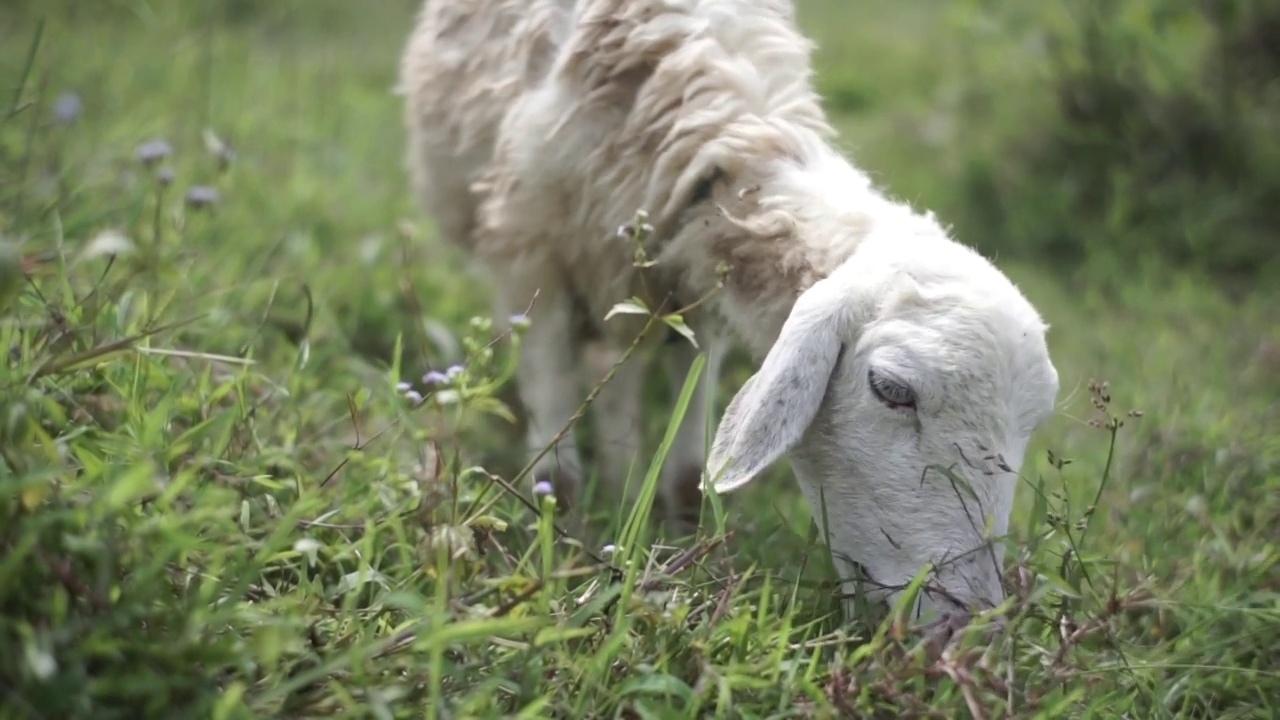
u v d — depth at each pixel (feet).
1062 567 8.59
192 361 9.81
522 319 8.15
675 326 8.51
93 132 14.29
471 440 12.12
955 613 7.77
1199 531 10.61
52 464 6.54
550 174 10.70
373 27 25.79
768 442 7.97
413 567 7.98
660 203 10.07
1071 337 15.99
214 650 6.16
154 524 6.41
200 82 17.74
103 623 6.07
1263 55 20.62
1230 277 18.74
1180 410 12.58
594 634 7.57
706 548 8.10
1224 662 9.11
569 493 11.30
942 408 7.94
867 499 8.21
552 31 10.98
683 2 10.23
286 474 9.20
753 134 9.71
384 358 13.57
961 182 20.45
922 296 8.14
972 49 23.21
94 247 8.61
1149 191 19.80
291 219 15.12
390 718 6.38
